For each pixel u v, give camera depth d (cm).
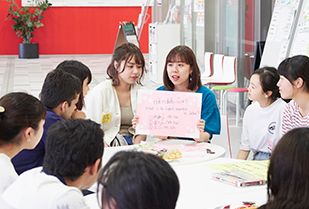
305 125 235
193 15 792
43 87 208
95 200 168
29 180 131
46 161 134
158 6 1084
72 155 129
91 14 1434
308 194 104
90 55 1459
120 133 280
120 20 1452
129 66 265
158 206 89
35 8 1348
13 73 991
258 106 265
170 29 873
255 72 259
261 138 262
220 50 679
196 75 259
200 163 215
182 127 241
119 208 87
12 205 124
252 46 564
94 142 133
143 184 87
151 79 926
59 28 1420
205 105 263
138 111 244
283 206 105
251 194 171
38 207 121
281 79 234
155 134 242
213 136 293
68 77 210
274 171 110
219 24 675
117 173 89
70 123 136
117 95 278
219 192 174
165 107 242
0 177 150
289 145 108
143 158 92
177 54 253
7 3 1347
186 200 165
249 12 568
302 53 390
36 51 1348
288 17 436
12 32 1373
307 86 226
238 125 533
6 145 160
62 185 127
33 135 164
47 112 203
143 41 1463
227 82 549
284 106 254
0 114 156
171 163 214
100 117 270
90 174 136
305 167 104
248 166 206
